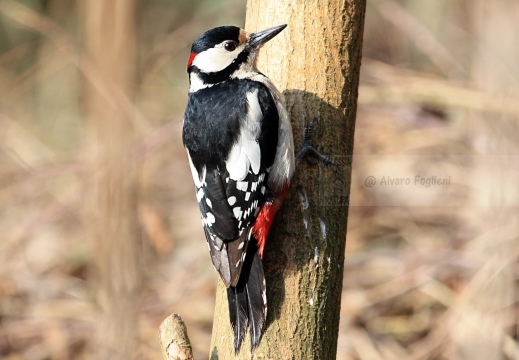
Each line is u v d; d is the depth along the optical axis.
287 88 7.05
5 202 14.40
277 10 7.22
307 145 6.85
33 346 12.14
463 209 12.30
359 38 7.05
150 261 12.66
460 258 11.62
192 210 13.97
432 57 14.38
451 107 13.12
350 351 11.30
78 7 16.52
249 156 6.84
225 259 6.62
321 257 6.61
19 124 16.45
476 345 10.43
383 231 12.71
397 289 11.73
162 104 15.50
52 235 13.73
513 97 11.52
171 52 15.48
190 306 12.04
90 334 11.90
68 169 14.24
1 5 15.71
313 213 6.70
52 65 16.91
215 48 7.25
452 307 11.20
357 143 13.39
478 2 12.80
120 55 12.58
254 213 6.68
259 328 6.34
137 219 11.57
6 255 13.48
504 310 10.48
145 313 11.93
